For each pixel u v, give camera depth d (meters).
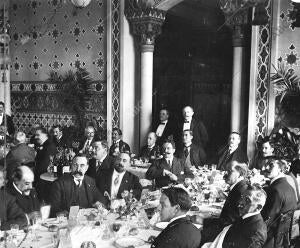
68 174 4.98
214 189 5.32
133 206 4.30
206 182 5.77
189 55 11.41
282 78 7.96
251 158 8.34
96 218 4.05
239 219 3.22
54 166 6.62
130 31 10.22
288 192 4.17
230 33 11.02
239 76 8.84
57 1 11.36
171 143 6.36
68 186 4.82
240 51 8.78
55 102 11.46
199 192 5.14
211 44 11.27
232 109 8.96
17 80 12.30
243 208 3.19
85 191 4.91
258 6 8.09
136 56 10.40
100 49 10.62
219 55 11.24
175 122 9.48
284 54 8.13
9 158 6.38
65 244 3.26
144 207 4.54
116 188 5.38
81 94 10.88
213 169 6.84
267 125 8.29
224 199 5.06
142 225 3.91
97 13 10.61
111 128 10.44
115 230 3.61
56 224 3.90
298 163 4.83
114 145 7.99
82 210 4.37
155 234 3.69
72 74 11.10
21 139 7.13
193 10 11.23
